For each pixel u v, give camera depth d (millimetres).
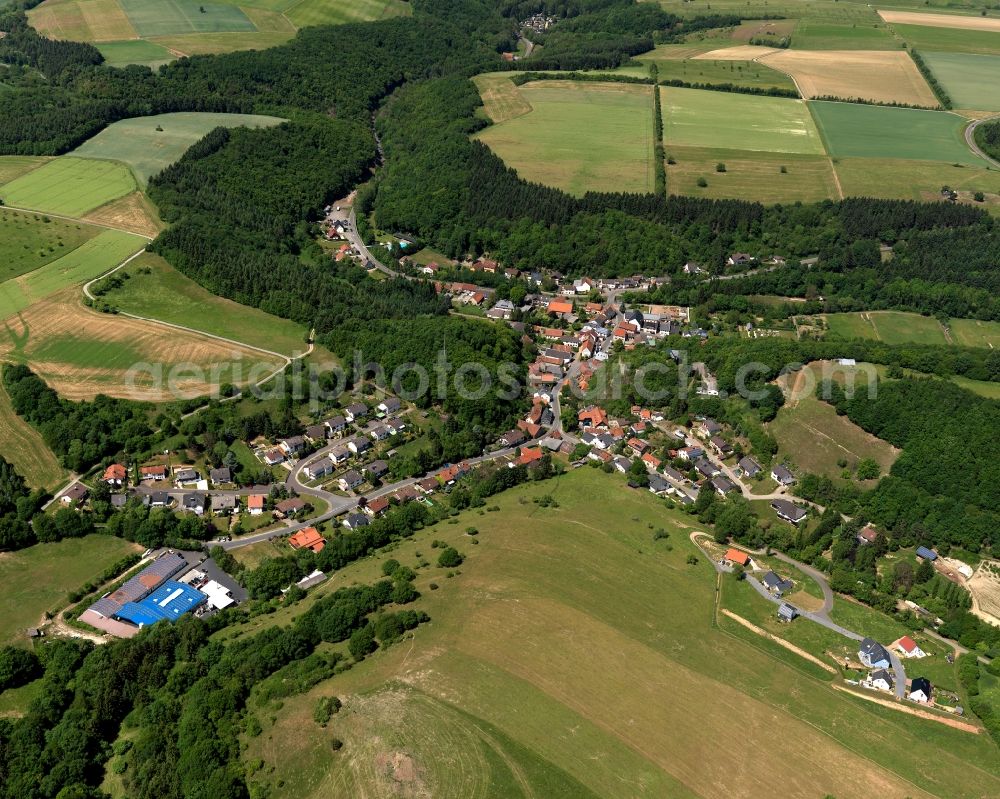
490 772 142625
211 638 181750
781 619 187500
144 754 153625
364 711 152875
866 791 145750
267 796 143125
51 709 164250
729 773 146500
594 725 152500
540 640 170500
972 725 162375
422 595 184250
